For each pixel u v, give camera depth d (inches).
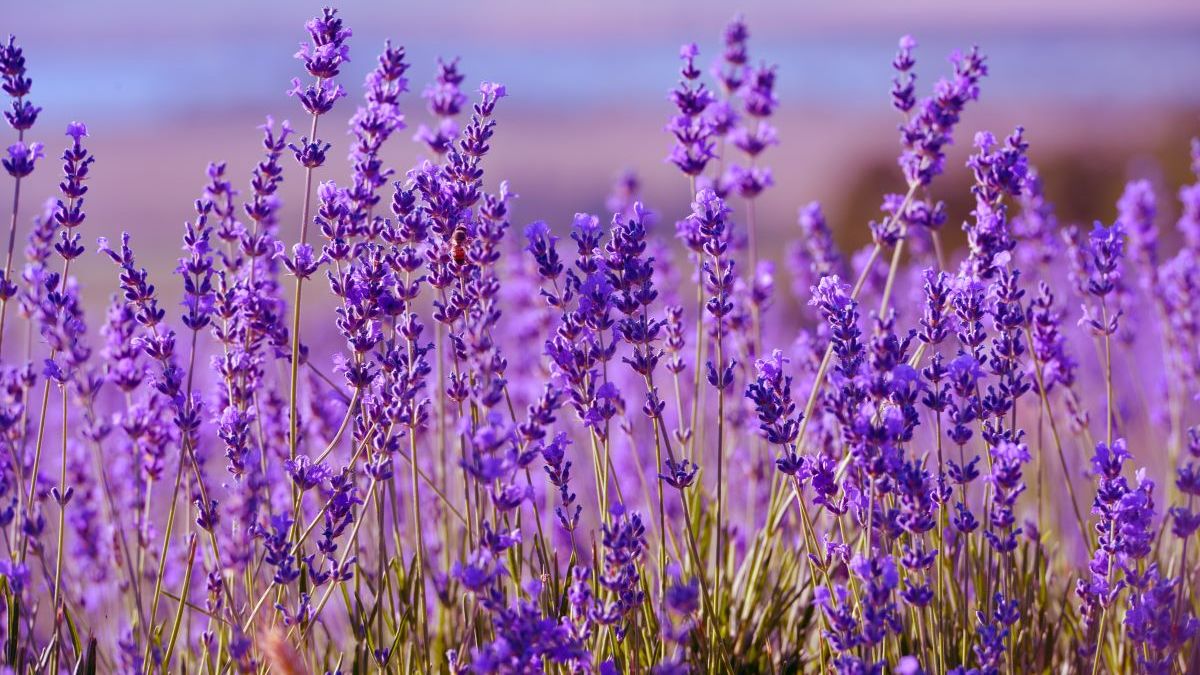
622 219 72.4
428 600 77.6
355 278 72.7
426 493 80.4
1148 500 71.7
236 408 73.2
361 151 73.8
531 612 69.5
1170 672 71.9
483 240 73.7
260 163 74.5
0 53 72.8
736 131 80.2
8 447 75.9
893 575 69.9
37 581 78.4
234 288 74.2
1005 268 73.2
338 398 79.4
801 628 75.4
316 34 73.3
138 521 76.7
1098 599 72.7
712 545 78.1
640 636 72.7
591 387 72.4
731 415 79.1
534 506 71.9
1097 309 81.4
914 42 76.5
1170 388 83.3
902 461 70.8
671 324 76.5
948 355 81.7
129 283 73.0
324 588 79.4
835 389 71.1
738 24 80.4
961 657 72.8
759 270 80.3
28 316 76.8
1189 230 83.8
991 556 73.2
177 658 76.1
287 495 78.0
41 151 73.2
